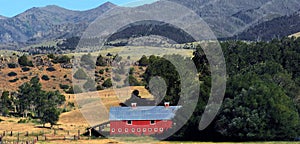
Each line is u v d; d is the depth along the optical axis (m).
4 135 78.12
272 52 109.88
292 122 76.25
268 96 76.94
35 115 118.50
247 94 77.75
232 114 76.50
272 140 76.31
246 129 74.62
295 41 117.75
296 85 91.31
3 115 117.06
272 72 95.06
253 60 109.31
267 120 75.62
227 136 76.44
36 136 76.62
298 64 105.00
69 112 105.75
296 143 70.31
